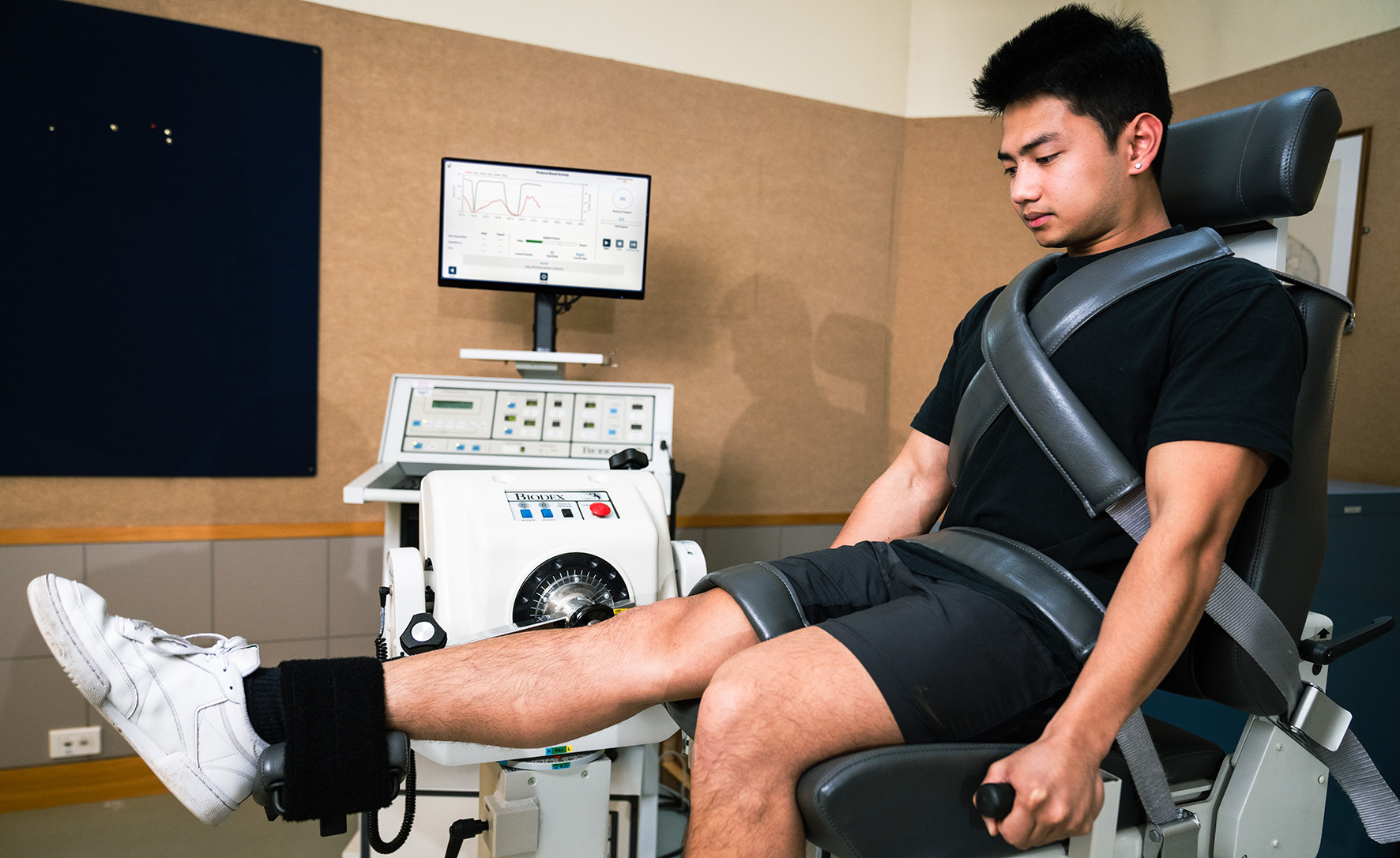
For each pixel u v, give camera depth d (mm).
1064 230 981
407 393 1977
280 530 2334
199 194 2229
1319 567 958
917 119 2988
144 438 2217
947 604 865
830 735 754
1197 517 767
